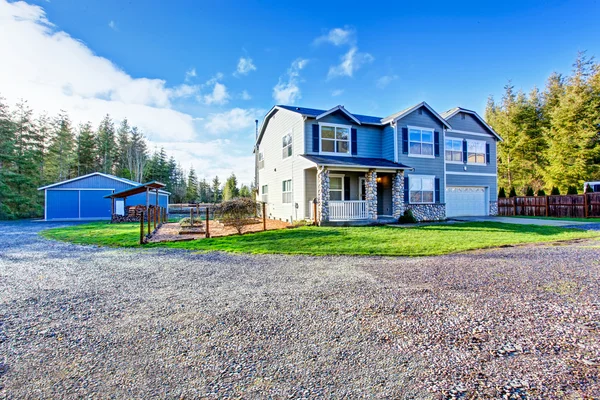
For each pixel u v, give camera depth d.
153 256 7.52
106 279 5.35
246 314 3.59
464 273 5.34
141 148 49.56
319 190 13.24
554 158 27.34
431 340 2.87
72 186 23.89
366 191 14.12
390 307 3.73
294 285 4.78
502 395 2.03
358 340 2.88
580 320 3.28
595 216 18.02
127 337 3.03
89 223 19.69
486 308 3.66
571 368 2.36
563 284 4.59
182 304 3.99
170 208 35.81
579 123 25.69
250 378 2.29
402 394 2.06
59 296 4.40
